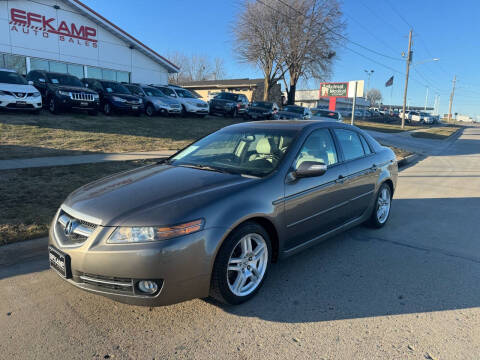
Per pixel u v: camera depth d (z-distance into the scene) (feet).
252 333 8.93
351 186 14.16
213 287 9.50
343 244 15.20
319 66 105.09
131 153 32.19
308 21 101.19
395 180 17.87
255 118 74.64
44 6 64.64
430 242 15.67
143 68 84.48
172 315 9.62
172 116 63.31
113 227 8.68
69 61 69.77
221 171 11.75
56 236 9.61
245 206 9.84
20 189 19.43
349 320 9.59
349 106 245.86
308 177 11.91
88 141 35.86
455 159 49.73
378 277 12.16
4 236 13.46
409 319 9.70
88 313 9.66
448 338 8.89
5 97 40.06
